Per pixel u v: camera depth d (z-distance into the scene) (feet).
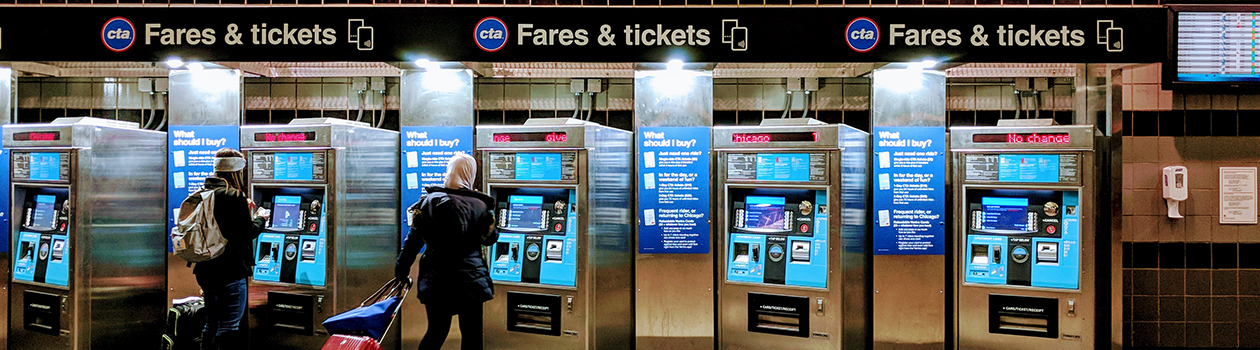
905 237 14.26
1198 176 15.35
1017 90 15.49
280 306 14.08
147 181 14.97
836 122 15.70
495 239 12.07
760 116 15.89
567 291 13.71
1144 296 15.55
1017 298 13.80
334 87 16.37
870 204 14.75
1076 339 13.48
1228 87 14.23
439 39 12.33
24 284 14.30
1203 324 15.48
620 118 16.02
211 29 12.32
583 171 13.51
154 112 16.61
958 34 12.19
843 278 13.69
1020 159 13.52
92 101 16.79
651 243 14.65
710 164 14.67
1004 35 12.17
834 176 13.52
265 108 16.44
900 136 14.24
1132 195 15.44
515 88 16.16
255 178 14.03
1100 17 12.15
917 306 14.30
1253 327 15.47
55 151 13.67
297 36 12.33
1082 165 13.24
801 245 14.01
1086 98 14.80
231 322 12.50
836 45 12.26
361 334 10.21
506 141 13.76
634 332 15.10
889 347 14.34
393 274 15.12
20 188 14.56
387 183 14.90
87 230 13.65
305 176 13.67
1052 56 12.16
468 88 14.89
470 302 11.23
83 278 13.62
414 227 11.20
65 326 13.71
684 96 14.60
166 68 15.01
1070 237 13.53
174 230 12.19
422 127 14.85
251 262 13.05
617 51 12.35
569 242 13.89
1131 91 15.42
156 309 15.29
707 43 12.31
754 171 14.01
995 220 14.05
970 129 13.78
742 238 14.39
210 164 15.20
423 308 14.87
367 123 16.14
